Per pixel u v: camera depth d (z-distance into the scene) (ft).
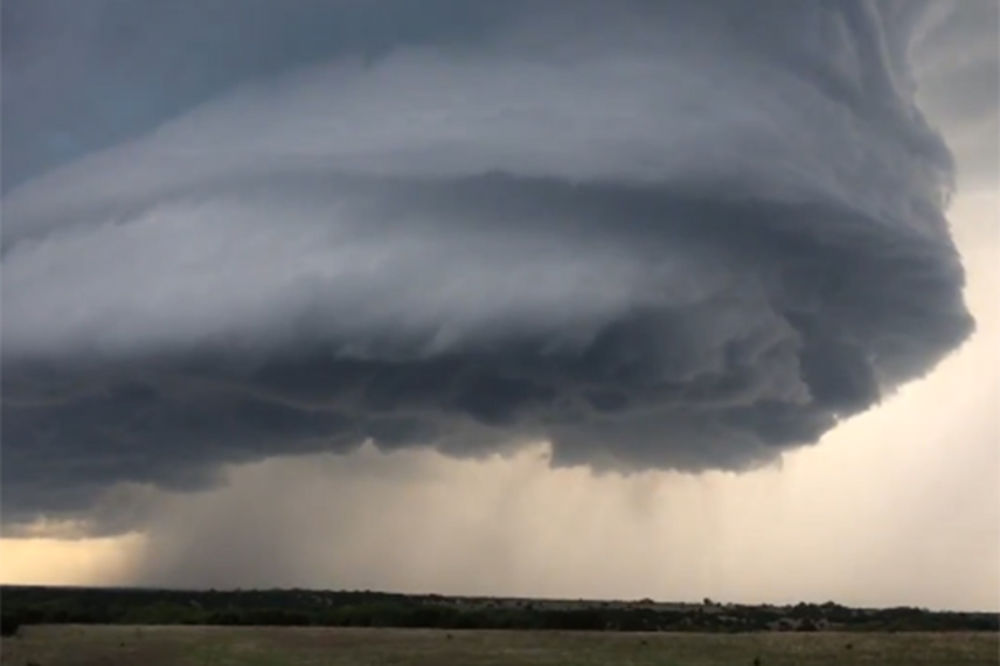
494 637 251.60
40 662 212.84
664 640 242.78
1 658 216.33
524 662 212.02
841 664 210.18
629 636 253.85
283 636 252.62
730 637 246.68
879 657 217.77
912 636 248.73
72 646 233.76
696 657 218.18
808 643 237.45
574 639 247.70
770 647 231.30
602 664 209.56
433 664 209.56
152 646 234.58
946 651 224.12
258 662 213.25
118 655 221.87
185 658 218.79
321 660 214.69
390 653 224.94
